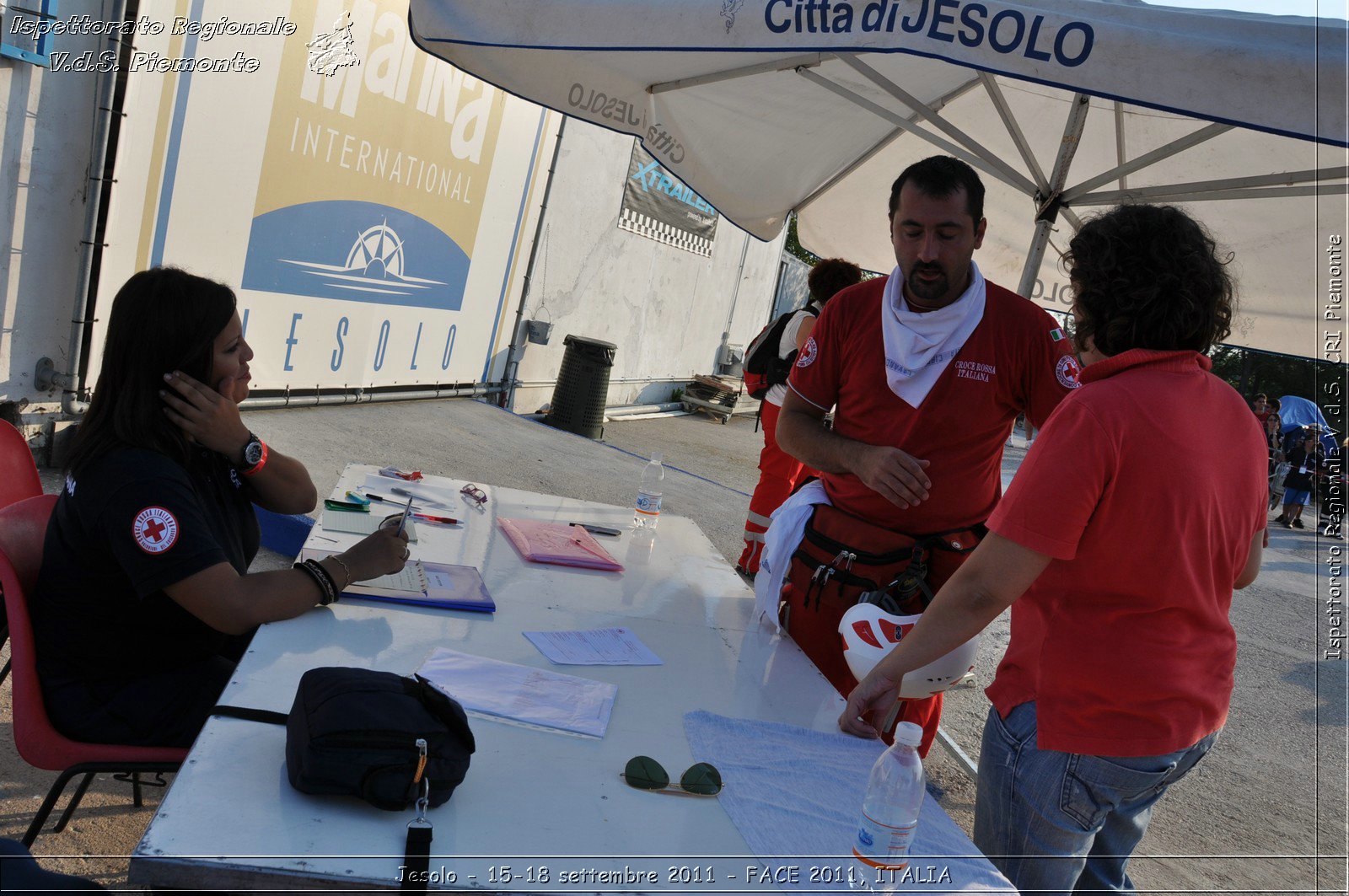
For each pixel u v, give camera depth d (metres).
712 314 13.33
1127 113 4.30
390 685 1.54
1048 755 1.84
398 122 6.67
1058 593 1.84
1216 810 4.09
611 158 9.52
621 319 10.88
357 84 6.22
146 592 1.85
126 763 1.92
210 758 1.50
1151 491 1.72
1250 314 4.78
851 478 2.73
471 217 7.75
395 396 7.46
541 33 3.06
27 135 4.48
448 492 3.28
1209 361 1.88
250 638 2.38
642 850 1.47
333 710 1.44
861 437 2.75
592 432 9.33
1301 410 12.41
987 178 5.25
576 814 1.53
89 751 1.92
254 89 5.51
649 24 2.77
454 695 1.81
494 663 1.99
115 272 4.99
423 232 7.24
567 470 7.05
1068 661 1.82
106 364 1.98
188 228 5.36
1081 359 1.99
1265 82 2.04
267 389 6.25
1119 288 1.81
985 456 2.68
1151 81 2.12
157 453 1.96
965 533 2.71
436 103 6.98
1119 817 1.99
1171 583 1.76
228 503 2.26
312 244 6.24
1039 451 1.79
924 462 2.50
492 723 1.75
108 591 1.95
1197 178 4.45
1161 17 2.15
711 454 10.64
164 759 1.95
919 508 2.67
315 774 1.40
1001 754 1.93
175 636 2.04
